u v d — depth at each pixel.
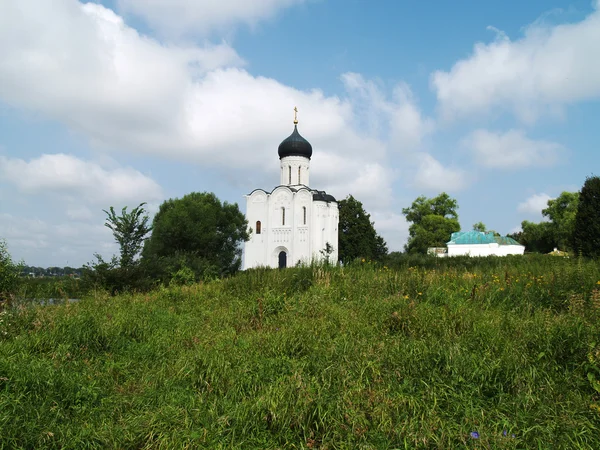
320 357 6.54
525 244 73.88
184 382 6.25
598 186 28.47
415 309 8.57
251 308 10.10
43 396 5.66
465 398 5.20
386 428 4.70
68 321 8.57
